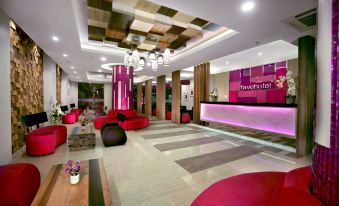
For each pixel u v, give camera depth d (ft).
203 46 17.60
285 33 13.56
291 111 15.48
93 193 6.09
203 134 21.99
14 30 14.56
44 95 24.27
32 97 19.21
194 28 15.37
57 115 21.18
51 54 20.76
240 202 4.75
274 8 9.92
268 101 27.66
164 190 8.74
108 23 14.35
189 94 46.19
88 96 69.36
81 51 19.40
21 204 6.32
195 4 9.62
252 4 9.56
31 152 13.43
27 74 17.58
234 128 26.13
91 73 42.52
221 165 11.93
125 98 28.86
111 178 9.98
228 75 34.76
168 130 24.77
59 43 16.62
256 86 29.43
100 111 57.72
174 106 32.81
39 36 14.79
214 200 4.95
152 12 12.91
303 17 10.95
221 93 36.37
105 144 16.21
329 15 3.85
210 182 9.57
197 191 8.66
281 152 14.78
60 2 9.66
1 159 10.68
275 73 26.81
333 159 3.63
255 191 5.20
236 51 18.60
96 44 19.79
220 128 26.17
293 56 24.03
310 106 14.21
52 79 25.02
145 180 9.76
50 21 11.93
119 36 17.19
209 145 16.88
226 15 10.78
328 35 3.87
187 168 11.41
